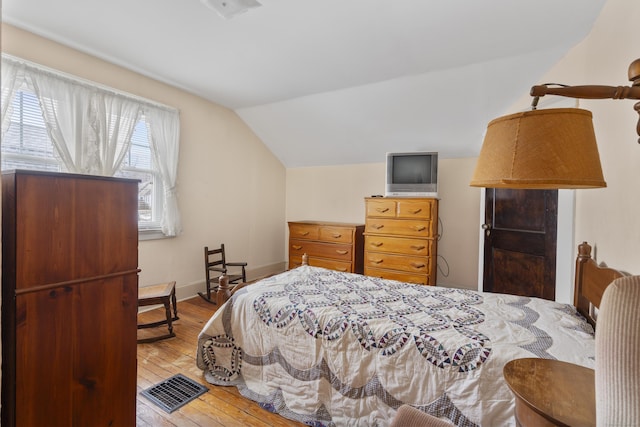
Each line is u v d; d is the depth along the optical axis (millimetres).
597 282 1570
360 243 4090
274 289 2137
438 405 1357
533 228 2824
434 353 1391
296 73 2955
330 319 1678
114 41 2432
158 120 3184
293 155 4781
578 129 920
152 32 2293
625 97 855
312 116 3889
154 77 3102
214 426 1646
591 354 1256
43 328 1056
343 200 4652
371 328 1564
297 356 1748
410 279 3535
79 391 1152
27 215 1018
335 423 1601
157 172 3246
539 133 922
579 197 2227
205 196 3785
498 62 2623
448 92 3062
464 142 3629
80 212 1149
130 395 1312
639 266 1356
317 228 4219
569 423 661
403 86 3127
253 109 4023
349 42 2375
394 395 1461
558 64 2459
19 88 2293
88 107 2615
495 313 1693
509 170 950
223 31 2258
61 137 2461
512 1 1864
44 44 2408
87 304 1174
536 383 812
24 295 1010
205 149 3764
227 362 2025
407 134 3752
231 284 4043
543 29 2125
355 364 1573
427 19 2062
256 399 1832
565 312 1706
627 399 506
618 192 1557
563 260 2445
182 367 2199
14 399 996
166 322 2682
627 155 1473
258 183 4578
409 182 3652
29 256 1022
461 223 3832
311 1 1898
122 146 2877
